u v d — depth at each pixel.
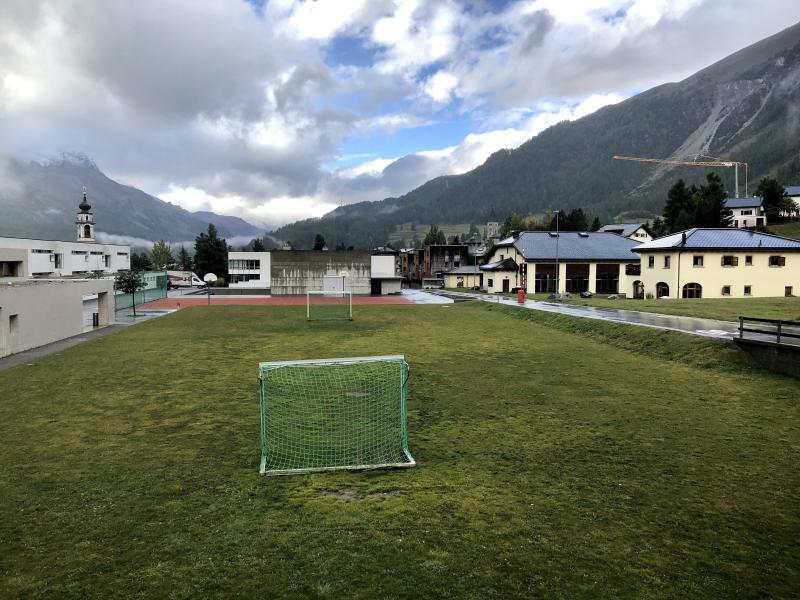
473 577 8.08
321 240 145.75
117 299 60.78
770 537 9.34
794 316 32.44
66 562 8.43
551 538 9.25
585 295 67.69
